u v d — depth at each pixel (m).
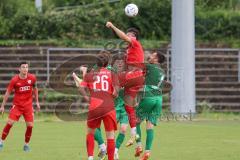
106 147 36.22
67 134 54.16
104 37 90.19
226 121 68.31
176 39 73.06
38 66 80.62
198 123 65.75
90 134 33.81
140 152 38.47
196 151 42.47
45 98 74.75
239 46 87.25
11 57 81.06
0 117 70.75
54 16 90.44
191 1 72.94
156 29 91.25
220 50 83.69
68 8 97.69
